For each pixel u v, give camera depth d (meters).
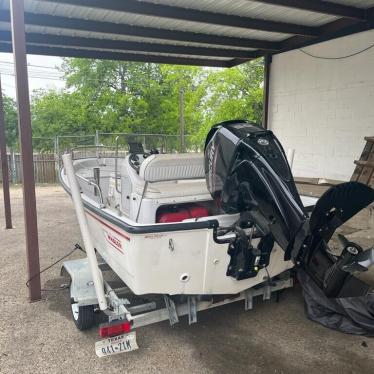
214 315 3.29
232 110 16.97
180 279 2.59
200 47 7.39
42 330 3.06
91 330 3.05
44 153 15.05
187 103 19.66
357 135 6.29
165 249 2.46
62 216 7.30
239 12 5.53
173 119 19.61
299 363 2.60
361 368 2.54
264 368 2.54
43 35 6.41
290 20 5.93
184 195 2.97
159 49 7.12
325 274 2.45
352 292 2.48
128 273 2.70
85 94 18.31
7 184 6.31
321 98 6.83
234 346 2.81
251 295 3.07
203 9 5.38
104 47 6.79
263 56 7.80
